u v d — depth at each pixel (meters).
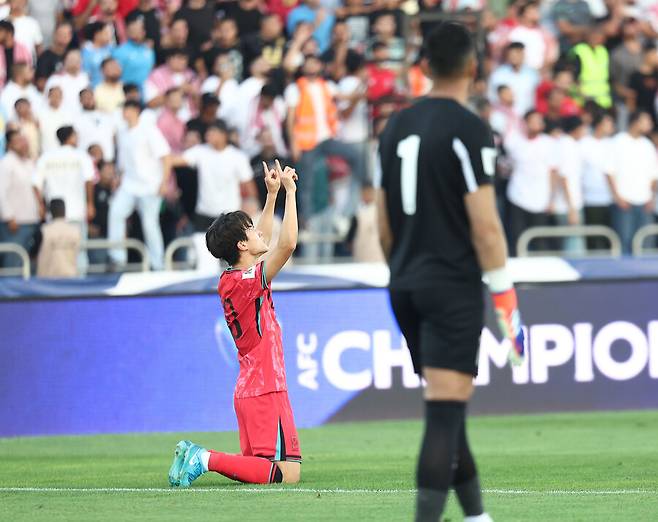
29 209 44.34
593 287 39.75
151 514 19.94
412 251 15.74
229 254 23.72
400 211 15.84
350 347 38.59
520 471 26.84
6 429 37.53
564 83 50.88
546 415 39.25
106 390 37.84
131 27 49.38
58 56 48.28
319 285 38.50
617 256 42.81
